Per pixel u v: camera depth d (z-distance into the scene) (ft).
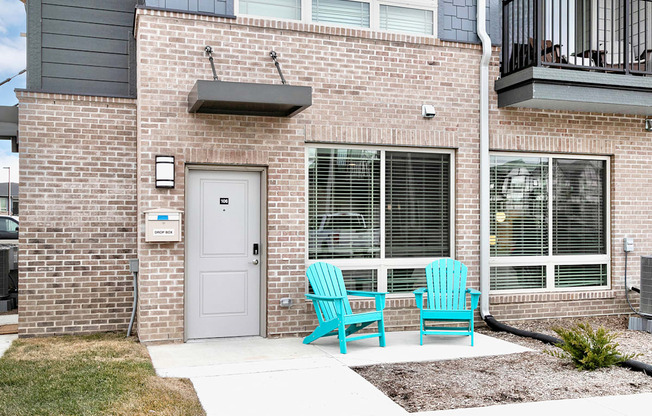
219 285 24.00
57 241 24.57
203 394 16.53
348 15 25.85
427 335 25.02
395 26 26.45
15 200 116.16
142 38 22.67
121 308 25.34
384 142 25.57
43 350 21.35
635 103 26.89
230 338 24.02
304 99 21.80
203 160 23.24
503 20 28.04
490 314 27.07
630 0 28.12
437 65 26.50
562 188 28.99
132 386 16.42
